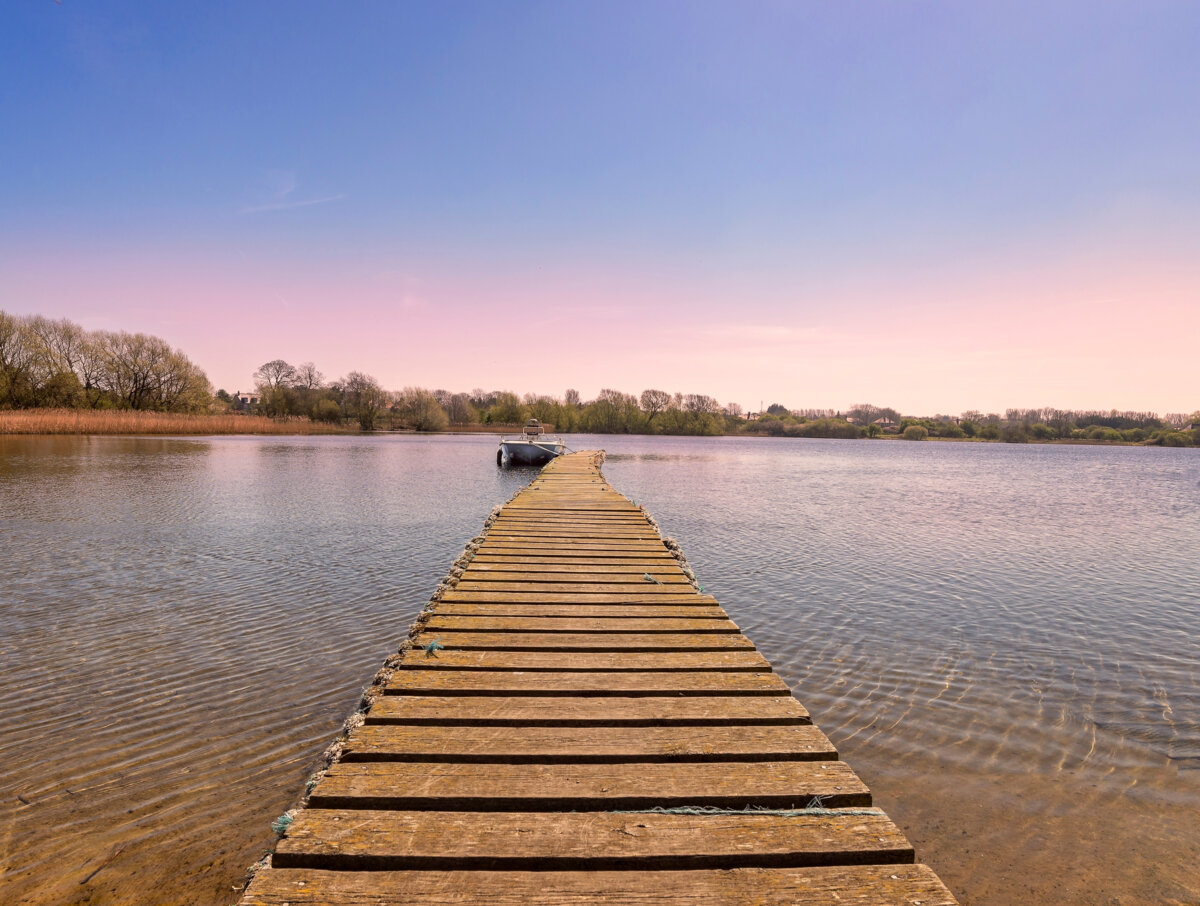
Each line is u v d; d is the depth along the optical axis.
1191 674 6.41
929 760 4.67
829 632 7.56
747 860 2.36
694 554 12.01
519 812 2.64
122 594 8.48
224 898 3.08
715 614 5.50
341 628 7.22
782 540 13.59
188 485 20.66
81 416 49.09
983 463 48.31
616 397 92.69
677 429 90.81
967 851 3.68
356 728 3.38
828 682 6.09
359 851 2.33
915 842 3.75
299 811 2.62
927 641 7.31
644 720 3.48
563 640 4.82
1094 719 5.38
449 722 3.46
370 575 9.67
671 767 3.00
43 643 6.62
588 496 14.40
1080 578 10.66
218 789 4.00
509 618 5.37
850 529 15.23
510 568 7.22
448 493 20.08
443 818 2.57
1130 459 58.34
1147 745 4.95
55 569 9.78
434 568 10.17
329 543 12.03
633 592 6.21
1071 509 20.27
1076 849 3.71
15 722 4.86
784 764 3.04
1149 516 18.66
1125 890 3.40
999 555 12.49
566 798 2.70
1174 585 10.22
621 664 4.33
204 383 66.19
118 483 20.83
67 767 4.22
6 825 3.60
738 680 4.06
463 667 4.27
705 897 2.17
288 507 16.45
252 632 7.05
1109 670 6.50
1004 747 4.88
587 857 2.33
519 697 3.78
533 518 11.01
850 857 2.39
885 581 10.13
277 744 4.58
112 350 60.28
